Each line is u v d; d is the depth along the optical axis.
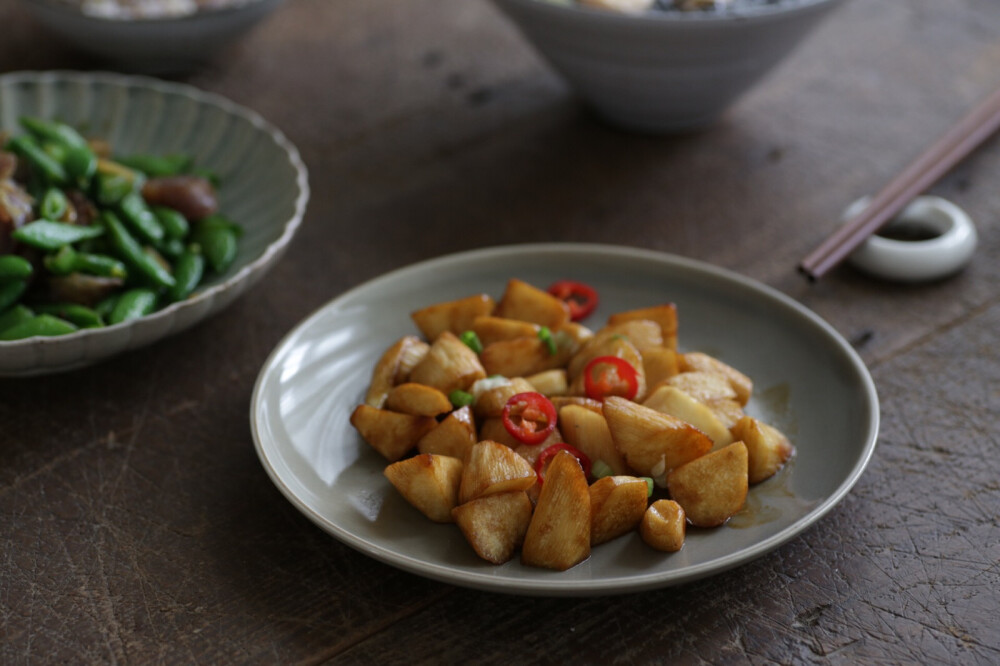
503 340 0.44
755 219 0.53
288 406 0.42
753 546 0.37
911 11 0.68
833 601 0.39
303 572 0.39
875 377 0.45
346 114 0.59
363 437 0.41
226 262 0.47
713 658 0.37
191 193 0.48
